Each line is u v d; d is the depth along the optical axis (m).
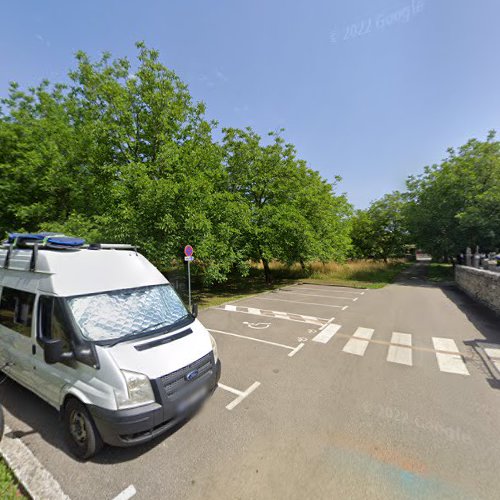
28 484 2.60
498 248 20.50
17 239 4.34
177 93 11.76
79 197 10.85
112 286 3.83
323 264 24.16
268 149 16.98
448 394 4.25
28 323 3.69
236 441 3.22
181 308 4.34
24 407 3.87
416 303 11.73
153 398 2.94
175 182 9.65
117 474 2.73
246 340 6.95
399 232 32.53
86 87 12.11
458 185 20.83
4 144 10.96
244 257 14.81
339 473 2.73
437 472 2.73
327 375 4.96
